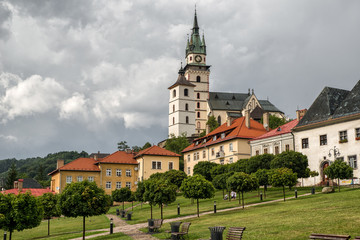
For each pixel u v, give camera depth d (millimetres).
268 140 79375
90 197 34750
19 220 36000
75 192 34594
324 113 67312
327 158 64625
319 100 70250
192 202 60188
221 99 180875
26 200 36781
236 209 45062
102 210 35125
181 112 168000
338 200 39062
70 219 63219
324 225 27188
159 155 94250
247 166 69375
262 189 67750
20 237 44969
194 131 169000
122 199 69062
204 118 179375
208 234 29203
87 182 35656
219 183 60344
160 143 167750
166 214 49281
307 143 68875
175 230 29500
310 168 67438
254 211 40375
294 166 61625
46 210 45406
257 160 68500
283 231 26672
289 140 74062
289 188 60062
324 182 63156
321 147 65938
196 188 42875
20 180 90125
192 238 28188
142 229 36469
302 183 66625
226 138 89562
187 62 187000
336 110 65750
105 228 42156
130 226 41156
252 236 26031
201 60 185000
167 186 42938
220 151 91438
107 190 91812
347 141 61531
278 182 47969
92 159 96562
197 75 181875
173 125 170625
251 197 57406
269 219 32906
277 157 63406
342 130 62750
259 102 179500
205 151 98938
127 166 94875
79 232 41781
